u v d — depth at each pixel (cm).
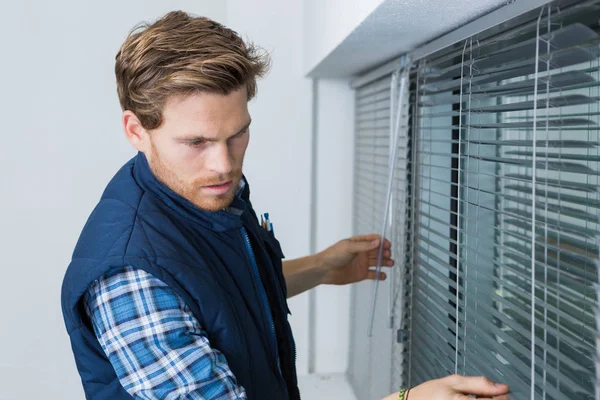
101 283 94
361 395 230
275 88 236
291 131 239
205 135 89
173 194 102
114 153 236
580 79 85
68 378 246
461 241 148
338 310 253
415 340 173
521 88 104
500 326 131
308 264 164
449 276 158
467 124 124
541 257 112
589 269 92
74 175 235
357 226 245
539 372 103
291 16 234
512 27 103
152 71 87
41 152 232
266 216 138
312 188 244
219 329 97
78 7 227
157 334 90
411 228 171
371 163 218
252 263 113
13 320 240
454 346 139
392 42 146
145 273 92
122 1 228
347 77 239
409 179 176
